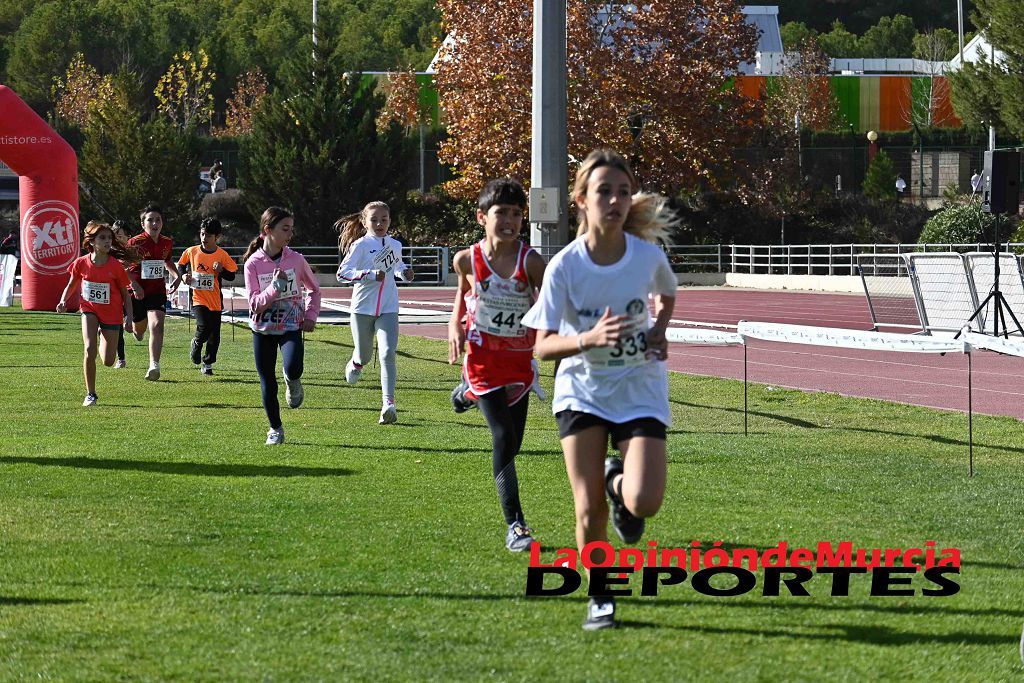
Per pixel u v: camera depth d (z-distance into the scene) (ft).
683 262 437.99
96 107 469.16
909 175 536.42
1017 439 90.22
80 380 132.98
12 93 253.44
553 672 40.50
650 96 409.90
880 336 86.63
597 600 45.37
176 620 46.09
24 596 49.26
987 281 173.17
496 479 58.29
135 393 121.60
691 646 43.14
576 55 401.49
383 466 79.61
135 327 146.30
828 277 364.17
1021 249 338.75
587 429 44.98
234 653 42.45
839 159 529.45
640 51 414.82
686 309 284.41
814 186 507.30
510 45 403.34
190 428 97.19
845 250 447.01
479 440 90.63
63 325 217.36
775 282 391.24
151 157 450.71
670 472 76.84
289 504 67.26
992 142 429.38
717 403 111.96
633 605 48.26
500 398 58.90
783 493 70.38
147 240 132.98
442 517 63.98
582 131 399.44
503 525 62.18
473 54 408.05
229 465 79.82
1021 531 61.11
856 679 39.83
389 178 451.94
